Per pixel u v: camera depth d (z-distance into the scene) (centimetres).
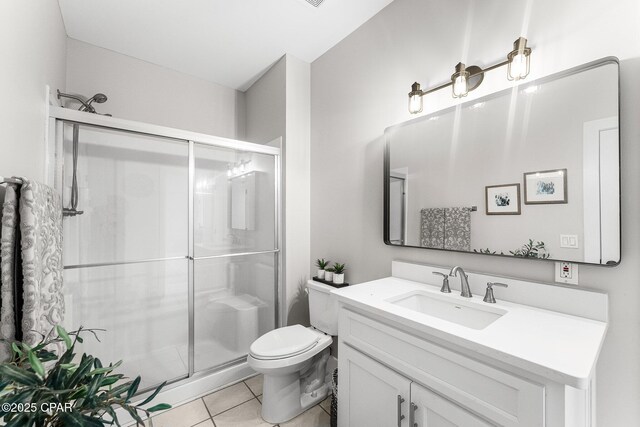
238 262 230
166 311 200
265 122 267
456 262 151
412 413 107
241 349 230
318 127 243
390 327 117
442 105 157
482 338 92
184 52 236
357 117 207
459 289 147
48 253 107
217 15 194
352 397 134
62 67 197
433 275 158
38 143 135
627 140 103
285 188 240
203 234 213
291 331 196
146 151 191
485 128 138
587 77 109
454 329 99
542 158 120
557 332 97
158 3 183
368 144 199
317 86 244
